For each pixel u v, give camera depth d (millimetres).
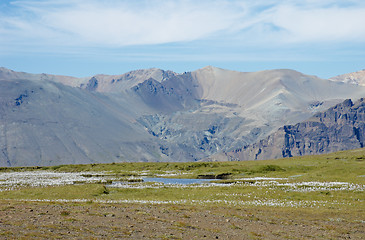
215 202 66062
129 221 40750
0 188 89188
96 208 49344
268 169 139750
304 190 81062
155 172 153375
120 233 34688
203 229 39844
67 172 159625
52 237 30828
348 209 60219
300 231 43250
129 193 80688
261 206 61656
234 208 57281
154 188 88938
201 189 86562
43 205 49906
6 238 29266
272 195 75688
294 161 172125
